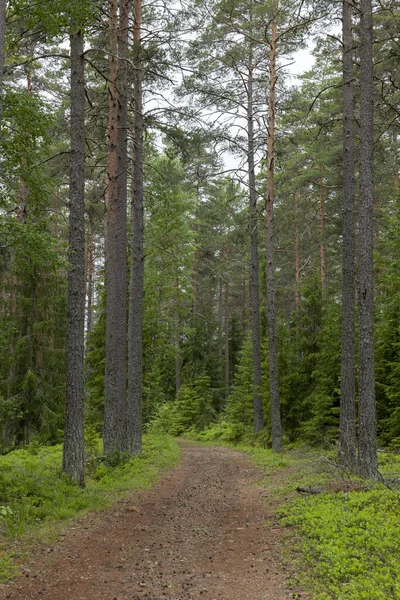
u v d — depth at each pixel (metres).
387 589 5.46
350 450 12.46
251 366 28.52
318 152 25.67
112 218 15.74
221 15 20.06
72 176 11.74
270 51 20.66
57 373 21.69
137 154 17.72
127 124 17.55
